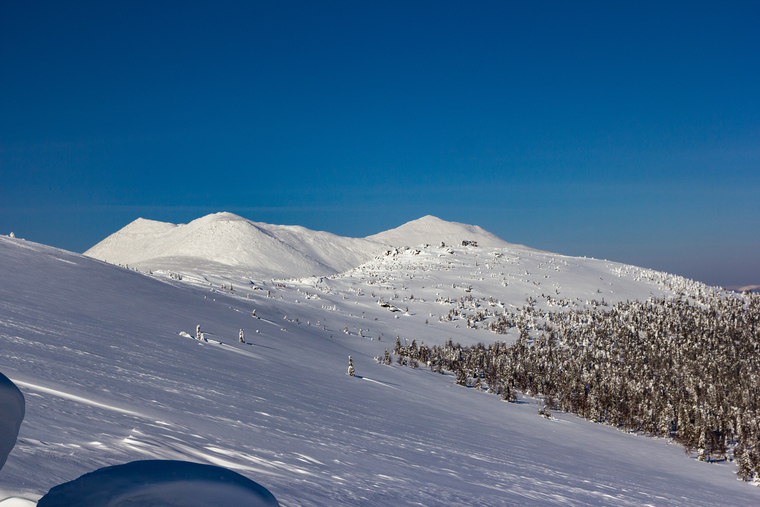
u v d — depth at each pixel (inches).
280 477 570.6
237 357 3149.6
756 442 4350.4
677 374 7647.6
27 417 464.4
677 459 4025.6
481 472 1370.6
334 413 1931.6
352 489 624.4
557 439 3609.7
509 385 5570.9
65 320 2410.2
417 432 2068.2
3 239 5487.2
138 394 1022.4
